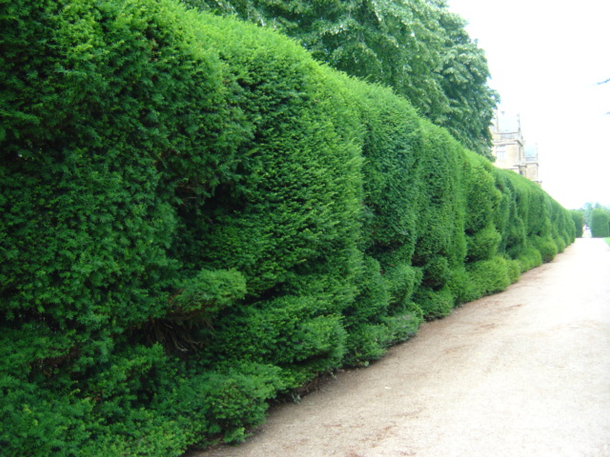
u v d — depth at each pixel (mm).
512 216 16031
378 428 4113
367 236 6730
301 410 4746
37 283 2801
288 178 4562
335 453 3662
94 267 2975
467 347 6793
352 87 6699
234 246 4312
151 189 3400
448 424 4074
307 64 4965
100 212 3053
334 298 5207
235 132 3973
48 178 2877
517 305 10094
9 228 2754
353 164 5363
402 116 7430
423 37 15375
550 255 20891
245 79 4324
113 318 3258
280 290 4906
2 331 2846
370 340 6277
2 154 2770
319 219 4672
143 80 3178
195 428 3686
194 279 3830
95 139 3049
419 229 8477
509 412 4234
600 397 4441
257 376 4227
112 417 3332
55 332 2975
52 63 2760
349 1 12633
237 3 10648
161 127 3383
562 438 3641
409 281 7484
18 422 2658
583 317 8102
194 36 3602
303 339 4672
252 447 3867
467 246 11828
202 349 4363
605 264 18094
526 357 5973
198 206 4176
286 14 12812
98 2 2990
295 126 4688
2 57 2623
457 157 10477
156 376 3797
